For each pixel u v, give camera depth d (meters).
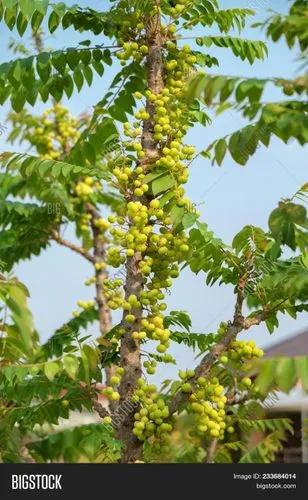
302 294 5.08
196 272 5.32
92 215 9.66
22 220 9.58
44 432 6.66
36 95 6.07
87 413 6.42
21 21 5.79
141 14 5.74
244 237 5.06
